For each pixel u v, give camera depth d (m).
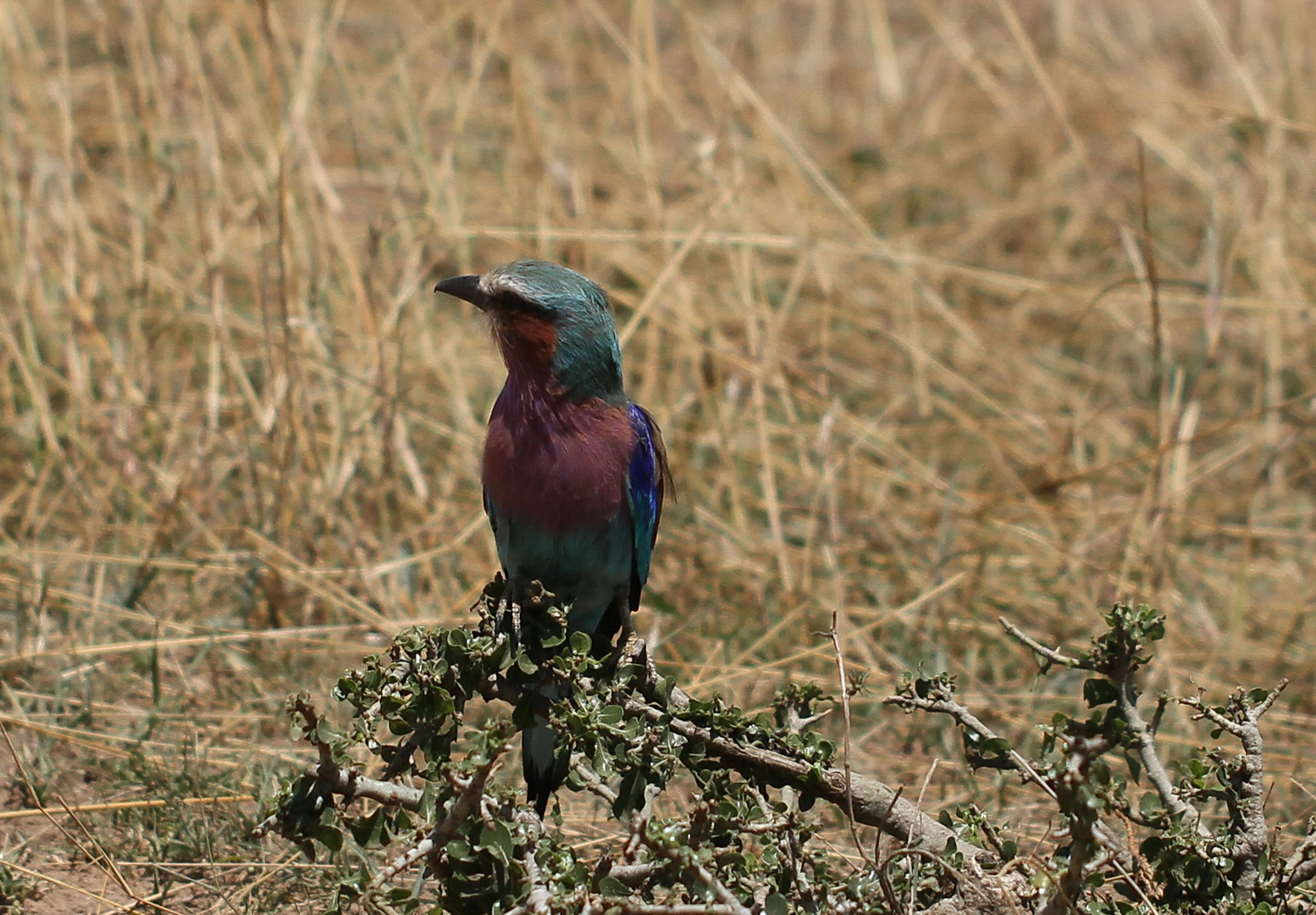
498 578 7.36
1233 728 6.82
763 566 11.97
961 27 22.45
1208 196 17.34
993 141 19.39
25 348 13.21
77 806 8.48
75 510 11.99
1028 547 12.48
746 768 6.90
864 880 6.34
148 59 13.73
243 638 10.39
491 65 19.59
